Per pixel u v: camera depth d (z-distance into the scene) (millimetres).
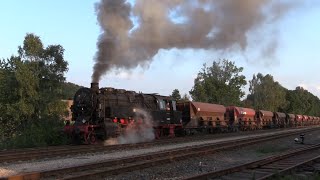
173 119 37031
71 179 11414
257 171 14141
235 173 13625
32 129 28953
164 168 15016
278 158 17672
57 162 16531
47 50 43531
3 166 15406
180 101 43750
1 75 41562
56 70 43500
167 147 24234
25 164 16000
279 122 77438
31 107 39750
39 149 22203
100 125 27516
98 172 12414
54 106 41312
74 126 27078
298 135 40719
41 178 12156
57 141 27891
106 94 28656
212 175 12578
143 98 32625
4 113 40312
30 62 42031
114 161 15250
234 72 88938
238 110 57469
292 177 12547
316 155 19906
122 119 29359
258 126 65812
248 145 26094
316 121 118500
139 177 13047
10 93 41031
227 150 22641
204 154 19812
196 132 44875
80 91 28391
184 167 15547
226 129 52906
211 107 48969
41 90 42312
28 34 43312
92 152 20688
